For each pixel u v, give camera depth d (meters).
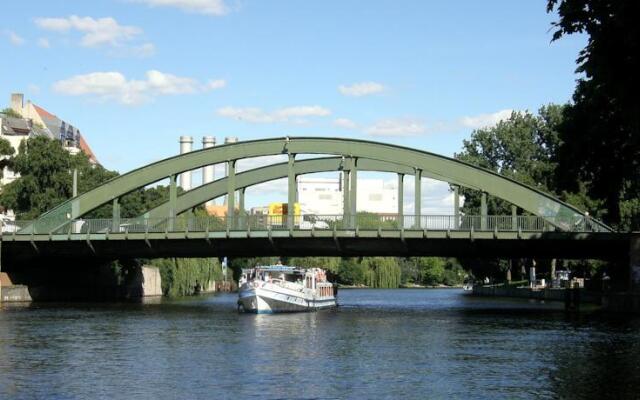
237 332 49.53
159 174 74.88
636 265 65.62
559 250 70.94
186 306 78.56
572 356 37.94
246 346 41.78
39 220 76.88
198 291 128.88
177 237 72.06
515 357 37.62
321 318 63.00
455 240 69.06
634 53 22.56
